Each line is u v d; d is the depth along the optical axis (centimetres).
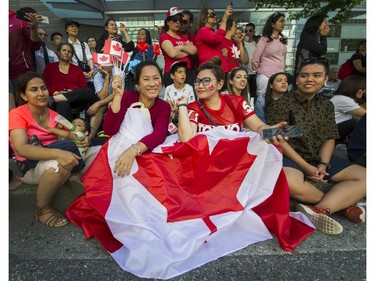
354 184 254
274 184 239
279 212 238
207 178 236
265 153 244
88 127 319
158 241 204
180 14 405
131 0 873
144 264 194
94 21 1078
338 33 895
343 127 390
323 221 237
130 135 246
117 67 245
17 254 214
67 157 230
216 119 266
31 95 241
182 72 379
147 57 564
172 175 236
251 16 918
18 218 260
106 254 215
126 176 228
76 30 530
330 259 212
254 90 574
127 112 253
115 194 229
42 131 259
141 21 950
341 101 386
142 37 584
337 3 651
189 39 445
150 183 229
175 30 412
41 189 240
